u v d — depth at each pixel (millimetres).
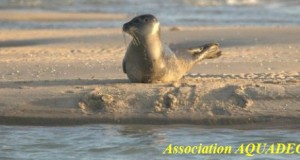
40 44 87000
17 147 44938
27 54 75000
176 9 156625
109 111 49125
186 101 49312
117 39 89750
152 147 44094
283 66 63562
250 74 58719
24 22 129125
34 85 53844
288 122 47438
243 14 140375
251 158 42188
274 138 45344
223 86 50688
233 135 46125
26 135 47062
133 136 46188
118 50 79312
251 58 69562
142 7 163625
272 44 81562
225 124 47875
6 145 45312
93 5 173375
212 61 67312
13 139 46406
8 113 49625
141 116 48656
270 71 60594
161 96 49625
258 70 61312
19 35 99375
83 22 127875
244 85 50812
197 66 63812
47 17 139125
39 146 45031
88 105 49750
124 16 139375
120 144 44781
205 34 93625
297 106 48562
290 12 142875
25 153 43812
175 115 48562
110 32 101688
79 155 43188
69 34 99562
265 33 92250
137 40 50750
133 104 49406
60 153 43688
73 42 87812
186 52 55000
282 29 97188
